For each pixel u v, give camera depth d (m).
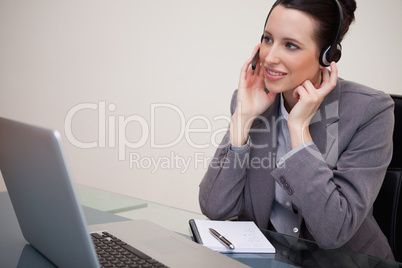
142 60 2.88
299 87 1.26
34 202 0.76
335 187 1.20
